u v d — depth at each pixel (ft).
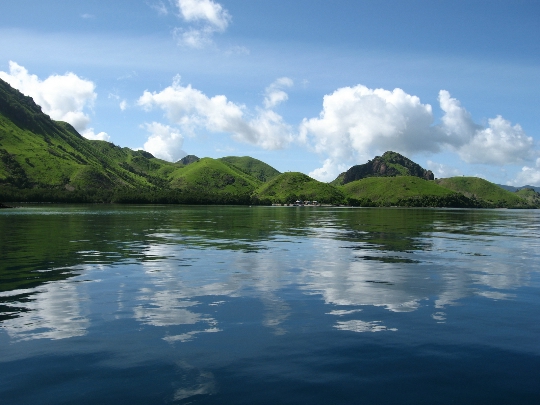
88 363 35.01
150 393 29.96
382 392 30.45
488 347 39.32
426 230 199.82
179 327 44.55
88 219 263.49
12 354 36.83
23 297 57.21
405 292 61.72
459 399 29.48
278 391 30.45
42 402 28.63
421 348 38.99
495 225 268.82
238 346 39.14
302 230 191.01
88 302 54.75
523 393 30.40
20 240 131.13
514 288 64.95
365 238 151.43
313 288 63.98
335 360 36.09
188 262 89.45
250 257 97.86
